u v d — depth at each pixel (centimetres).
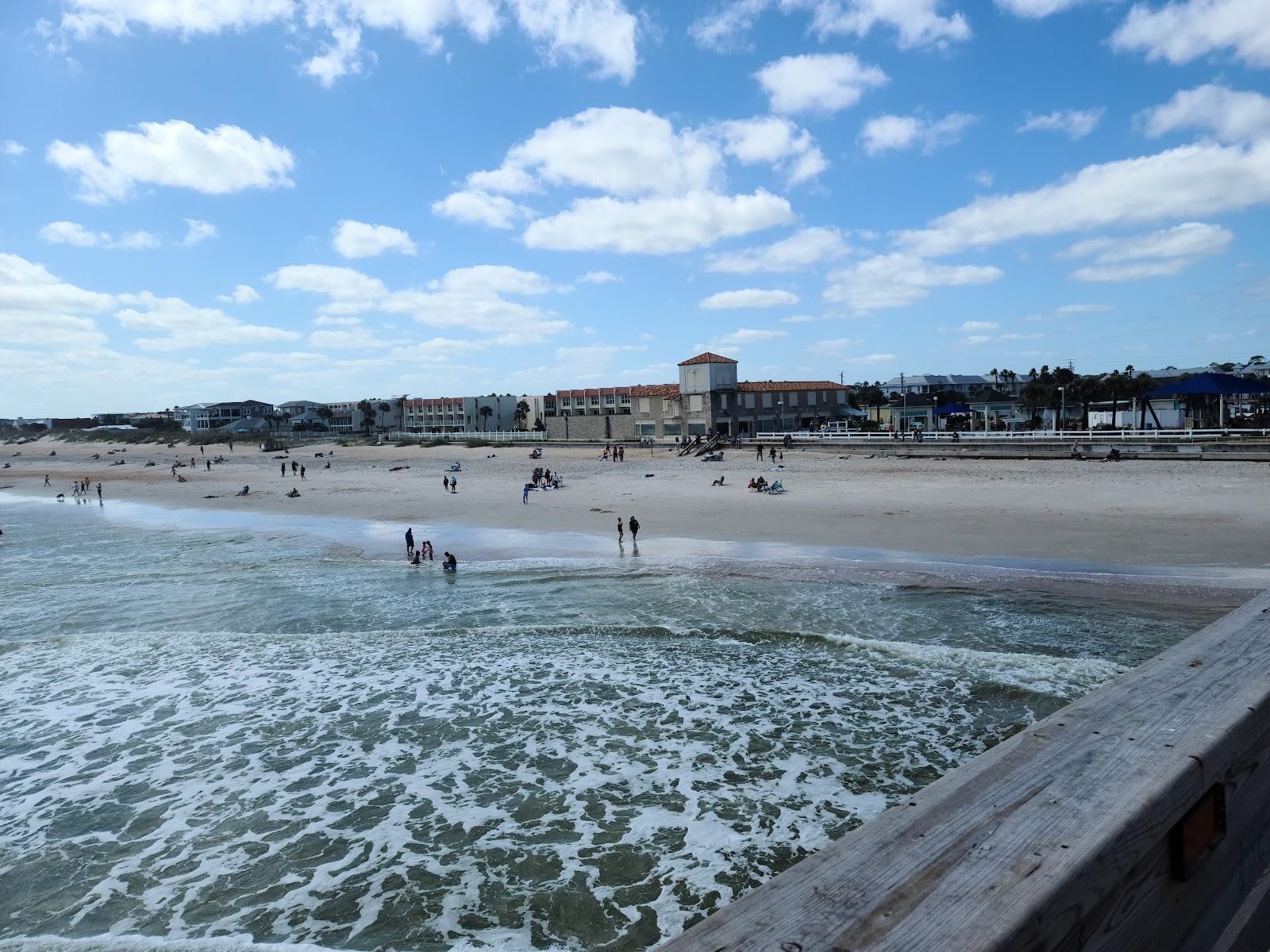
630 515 4212
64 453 16375
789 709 1484
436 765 1327
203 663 1912
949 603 2219
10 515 5862
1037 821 147
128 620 2411
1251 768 190
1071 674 1608
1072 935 130
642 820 1129
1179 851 159
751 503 4447
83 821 1185
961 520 3622
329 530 4278
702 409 8688
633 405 9400
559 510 4559
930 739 1341
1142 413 6688
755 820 1114
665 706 1524
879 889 130
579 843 1081
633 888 982
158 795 1259
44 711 1623
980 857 138
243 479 8125
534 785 1240
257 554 3588
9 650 2070
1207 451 5003
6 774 1345
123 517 5388
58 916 967
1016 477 4853
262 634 2159
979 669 1659
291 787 1270
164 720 1562
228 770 1339
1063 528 3288
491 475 7019
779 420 9094
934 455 5928
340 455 11456
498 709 1546
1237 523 3141
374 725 1498
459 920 936
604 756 1327
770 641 1908
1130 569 2527
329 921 942
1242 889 183
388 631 2142
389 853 1077
